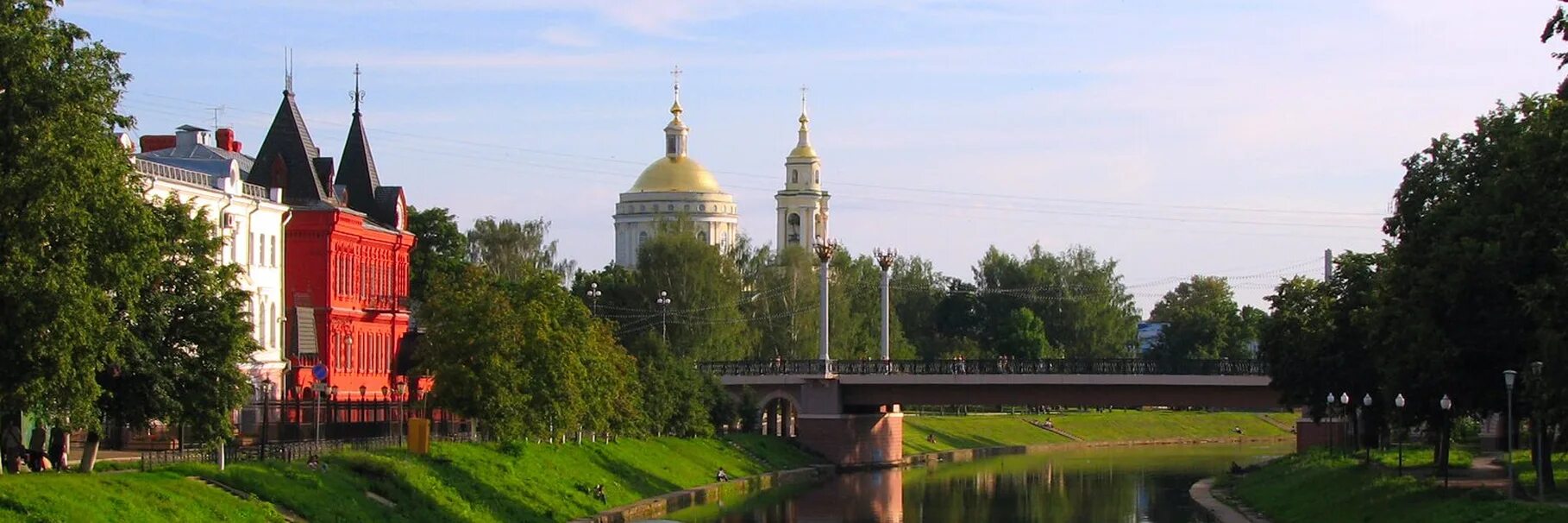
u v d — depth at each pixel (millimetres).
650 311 196875
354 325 131375
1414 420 93875
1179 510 121688
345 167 143250
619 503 113312
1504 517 74750
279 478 76688
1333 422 156250
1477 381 79375
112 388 68562
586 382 116062
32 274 55875
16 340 55844
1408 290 81812
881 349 189375
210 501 68062
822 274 175875
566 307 119312
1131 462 184000
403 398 128500
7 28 55938
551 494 103875
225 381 71312
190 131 124750
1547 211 68188
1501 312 74250
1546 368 64625
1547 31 57656
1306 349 118938
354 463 85875
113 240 59719
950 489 143250
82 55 58156
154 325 68688
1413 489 91000
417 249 175125
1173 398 159250
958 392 168125
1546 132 62406
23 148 55938
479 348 105500
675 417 150250
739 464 151875
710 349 193000
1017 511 123438
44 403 58906
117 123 60469
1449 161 86250
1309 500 106875
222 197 110500
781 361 175250
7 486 58562
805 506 125812
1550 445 85438
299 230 125688
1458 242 75375
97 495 61688
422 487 87750
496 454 104750
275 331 119812
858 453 175375
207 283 71312
